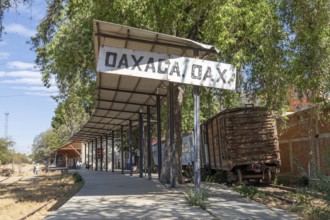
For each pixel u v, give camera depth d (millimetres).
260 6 14969
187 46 14141
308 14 13805
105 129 44750
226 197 14969
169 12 16953
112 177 30422
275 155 21344
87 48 23172
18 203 17172
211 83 13578
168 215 11086
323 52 13508
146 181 24297
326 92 14266
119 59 12672
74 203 13836
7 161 87562
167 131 21875
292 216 10844
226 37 15047
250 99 20141
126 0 16172
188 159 32062
